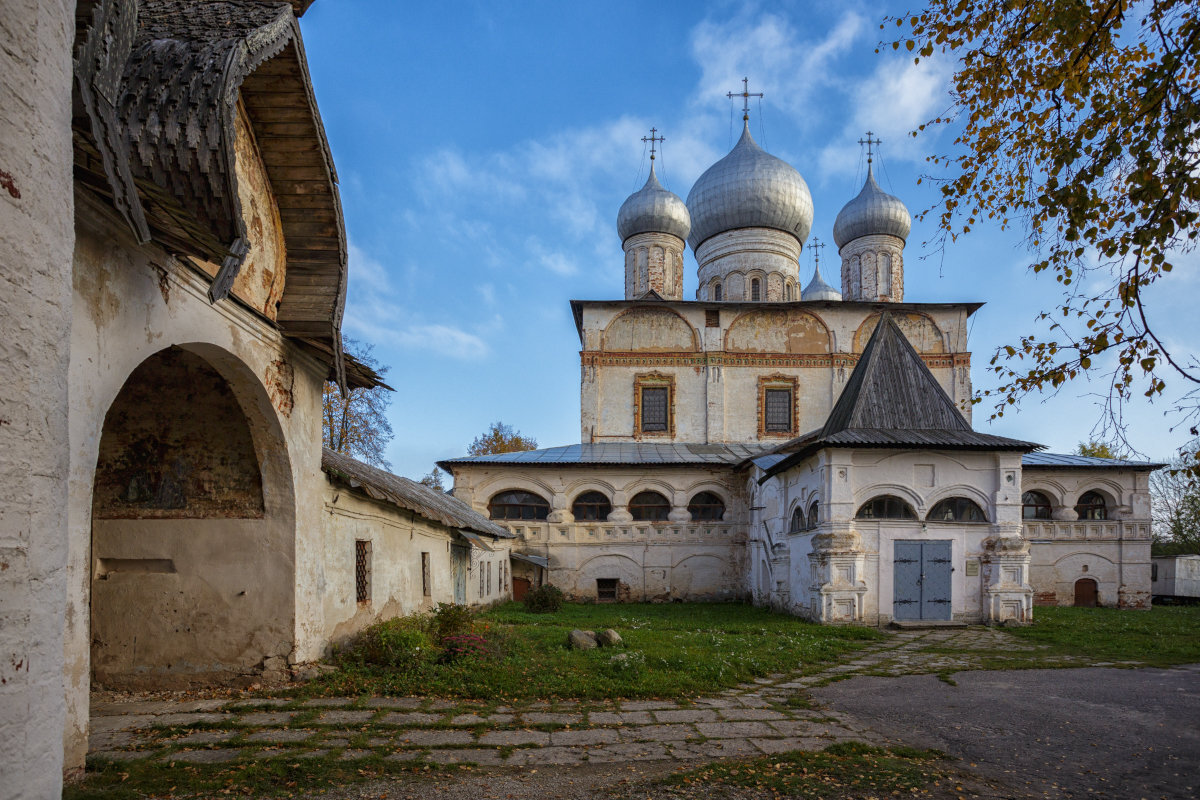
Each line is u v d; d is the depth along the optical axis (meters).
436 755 6.86
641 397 31.97
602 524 28.52
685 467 28.64
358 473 12.62
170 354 8.65
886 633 17.88
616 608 24.55
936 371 32.00
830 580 19.00
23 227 3.24
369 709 8.40
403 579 14.51
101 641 9.31
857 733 7.96
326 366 10.47
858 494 19.72
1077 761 7.05
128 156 5.31
